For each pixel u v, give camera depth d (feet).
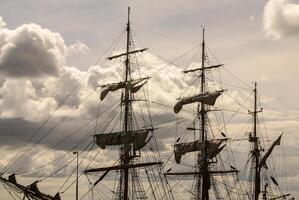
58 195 352.28
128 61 450.71
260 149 541.75
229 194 521.65
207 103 495.82
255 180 540.52
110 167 432.25
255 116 543.39
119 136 440.86
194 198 503.20
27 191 345.51
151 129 441.27
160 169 446.60
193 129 506.07
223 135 506.07
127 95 447.01
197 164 505.66
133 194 439.63
